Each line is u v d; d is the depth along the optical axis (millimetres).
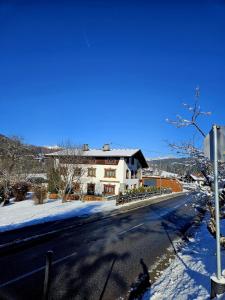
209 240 12281
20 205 26969
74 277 7734
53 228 15297
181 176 11773
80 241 12219
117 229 15562
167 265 9164
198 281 6898
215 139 5270
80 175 35344
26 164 36344
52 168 35594
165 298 6191
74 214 21016
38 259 9320
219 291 5133
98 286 7176
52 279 7492
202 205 11141
